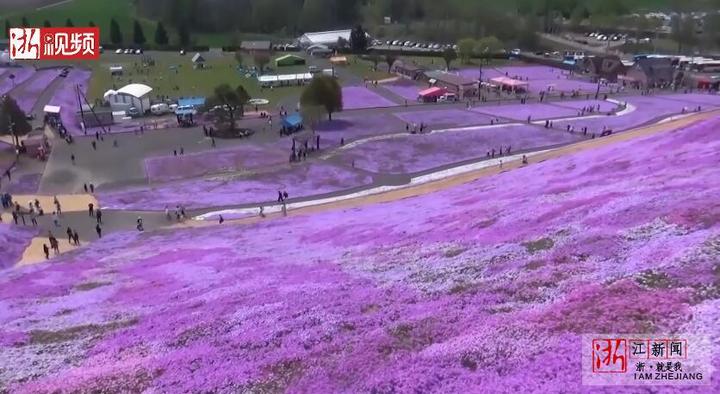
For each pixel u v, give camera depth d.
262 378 19.69
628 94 134.25
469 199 47.50
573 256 24.97
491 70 169.88
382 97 133.12
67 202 70.56
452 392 16.86
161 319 27.33
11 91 139.62
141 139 98.19
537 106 121.00
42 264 48.62
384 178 79.00
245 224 59.19
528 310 20.69
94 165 84.88
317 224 52.12
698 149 42.19
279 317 24.34
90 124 106.56
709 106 116.94
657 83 144.88
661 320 18.00
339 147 92.88
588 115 111.56
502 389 16.25
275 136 99.12
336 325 22.66
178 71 166.12
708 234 23.00
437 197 55.22
